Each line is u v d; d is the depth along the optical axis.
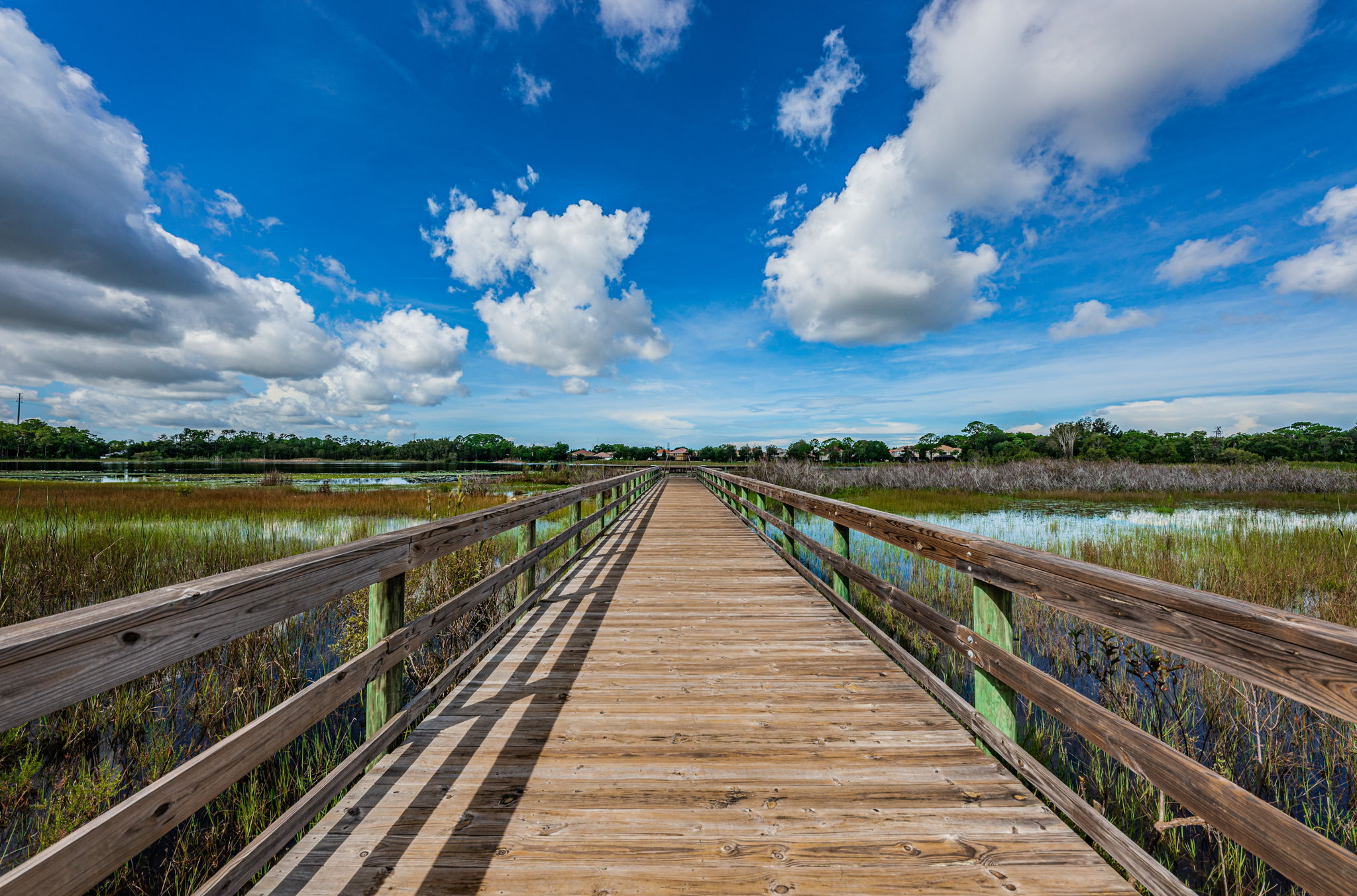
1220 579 6.31
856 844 1.67
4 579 5.41
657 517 10.54
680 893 1.49
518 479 29.48
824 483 20.64
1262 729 3.21
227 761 1.28
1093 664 3.85
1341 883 0.92
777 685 2.84
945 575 6.30
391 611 2.12
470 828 1.73
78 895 0.94
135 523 10.51
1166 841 2.31
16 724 0.87
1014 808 1.84
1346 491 20.44
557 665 3.12
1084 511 14.52
